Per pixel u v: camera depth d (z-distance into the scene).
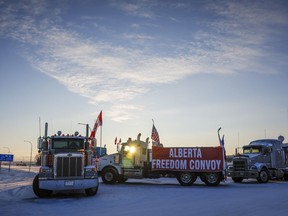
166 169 22.22
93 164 16.31
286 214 10.24
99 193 16.41
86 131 16.84
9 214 10.55
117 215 10.33
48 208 11.76
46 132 16.19
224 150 21.50
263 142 27.44
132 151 22.42
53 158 14.84
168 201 13.43
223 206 11.95
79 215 10.35
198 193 16.36
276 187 20.16
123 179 24.03
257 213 10.45
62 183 14.34
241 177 25.17
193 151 21.88
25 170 47.94
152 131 26.14
